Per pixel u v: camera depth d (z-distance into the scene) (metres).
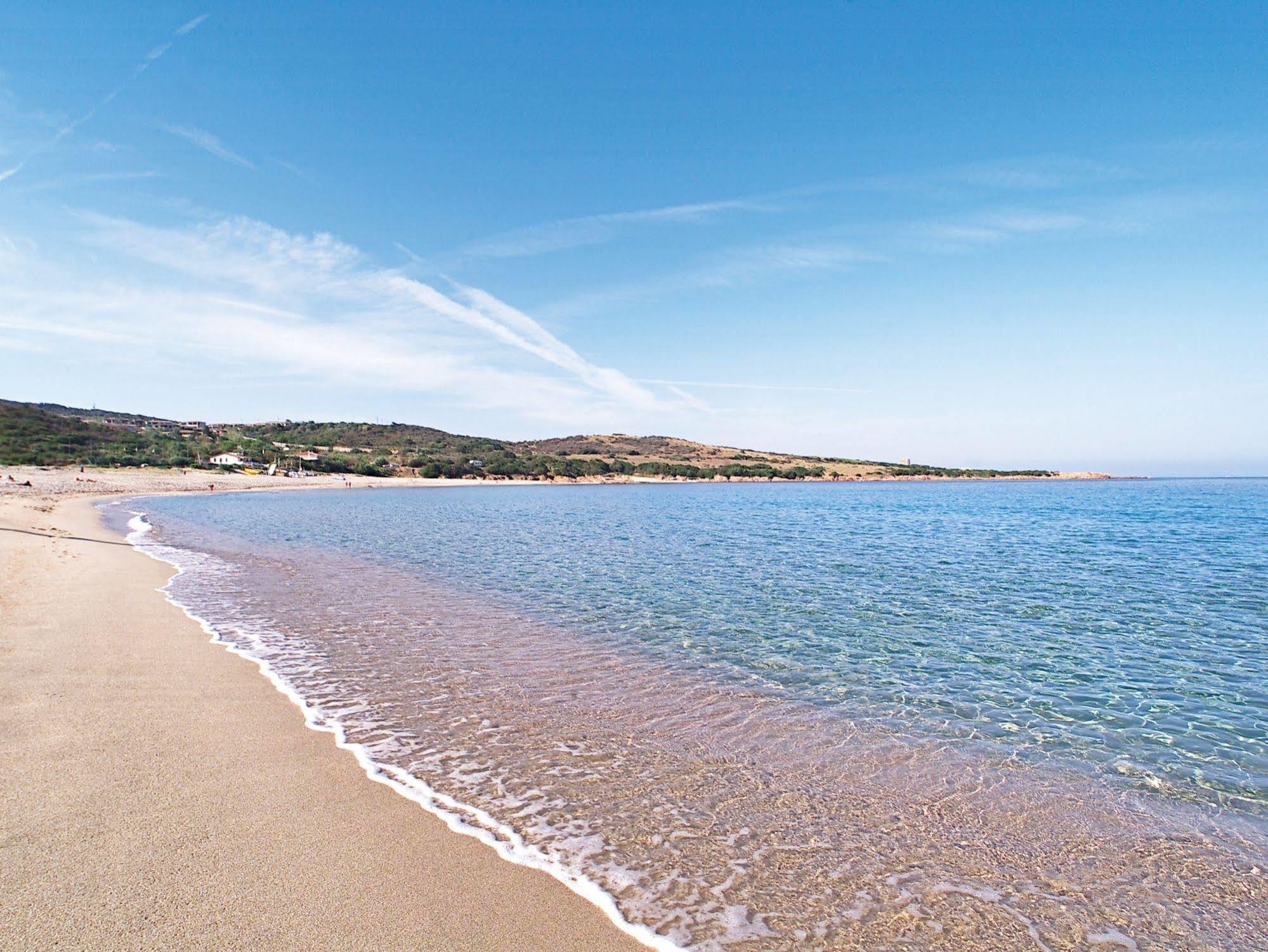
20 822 5.62
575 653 12.84
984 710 10.17
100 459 106.12
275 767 7.09
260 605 16.16
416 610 16.33
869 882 5.59
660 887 5.36
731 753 8.27
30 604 13.94
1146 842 6.44
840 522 48.03
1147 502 84.06
